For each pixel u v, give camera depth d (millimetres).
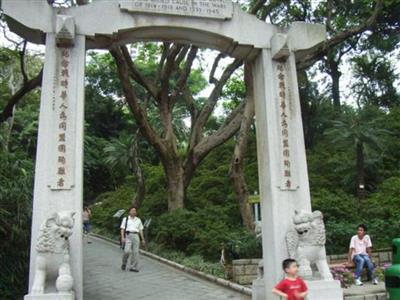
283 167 7680
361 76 25641
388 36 21500
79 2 11641
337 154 19547
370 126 15773
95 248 17719
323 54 15172
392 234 12820
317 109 22875
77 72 7152
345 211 13930
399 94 25562
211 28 7820
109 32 7367
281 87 7957
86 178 33188
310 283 6910
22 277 8484
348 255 10859
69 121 6984
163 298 8906
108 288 9930
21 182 8820
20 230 8438
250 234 11586
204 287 9969
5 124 14945
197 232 13766
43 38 7367
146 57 21906
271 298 7410
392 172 18625
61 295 6070
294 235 7363
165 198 18953
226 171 20141
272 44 7988
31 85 12336
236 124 16094
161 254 14695
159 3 7570
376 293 8695
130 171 30922
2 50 13930
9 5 7055
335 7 17547
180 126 29844
